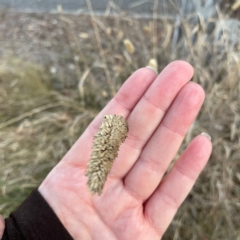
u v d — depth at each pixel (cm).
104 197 15
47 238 14
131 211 15
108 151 12
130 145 16
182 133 15
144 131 15
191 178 15
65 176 16
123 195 16
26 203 15
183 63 15
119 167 16
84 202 15
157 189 16
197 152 15
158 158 15
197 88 15
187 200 22
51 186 15
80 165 16
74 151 16
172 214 16
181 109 15
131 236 15
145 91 16
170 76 15
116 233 15
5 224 14
